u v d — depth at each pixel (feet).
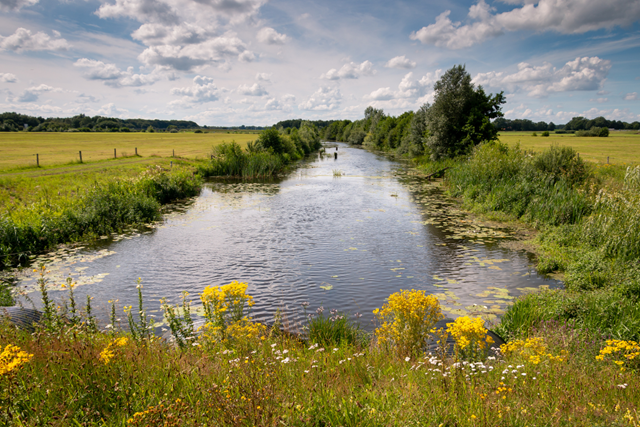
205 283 33.45
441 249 43.19
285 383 11.68
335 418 9.64
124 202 58.29
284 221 57.88
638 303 23.06
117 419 9.58
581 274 31.14
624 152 168.14
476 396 10.76
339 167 145.48
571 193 54.13
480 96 124.67
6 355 10.49
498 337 21.49
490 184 70.28
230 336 17.10
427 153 142.41
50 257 40.88
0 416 8.75
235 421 8.92
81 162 103.65
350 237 48.67
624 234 35.99
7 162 100.07
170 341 19.51
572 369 13.71
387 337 18.84
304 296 30.50
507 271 35.96
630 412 10.09
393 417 9.60
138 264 38.60
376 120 323.57
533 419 9.55
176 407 9.41
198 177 100.27
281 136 174.91
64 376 11.35
